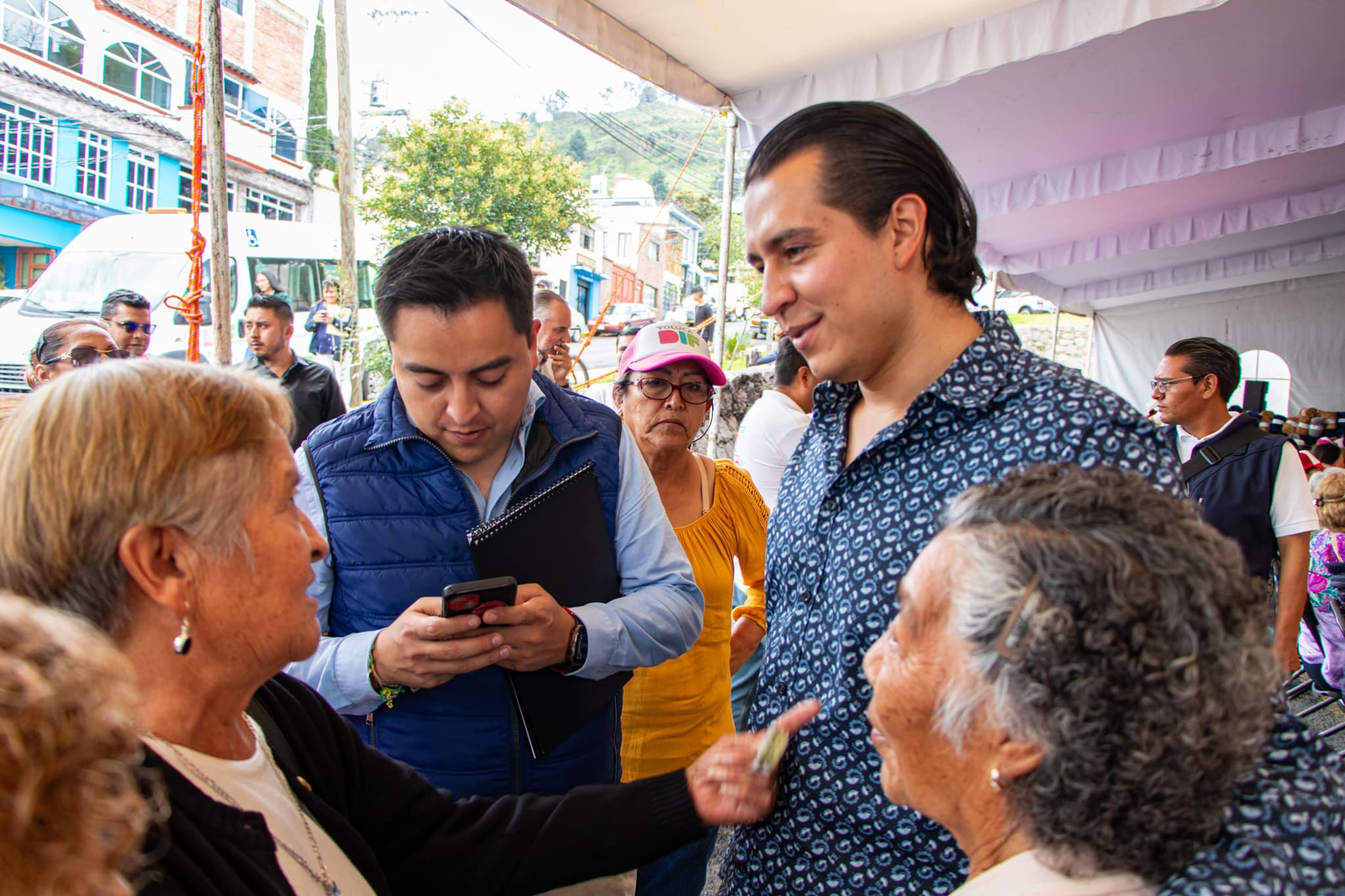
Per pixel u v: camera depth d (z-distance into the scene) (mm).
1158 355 10453
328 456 1524
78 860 480
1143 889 744
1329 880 742
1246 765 717
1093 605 678
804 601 1246
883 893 1104
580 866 1244
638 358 2238
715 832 1910
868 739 1107
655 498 1748
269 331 4914
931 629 797
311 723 1137
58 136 18188
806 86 3844
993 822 789
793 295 1136
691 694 2045
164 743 842
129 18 18984
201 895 786
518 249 1486
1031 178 5641
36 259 18797
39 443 791
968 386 1083
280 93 23672
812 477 1312
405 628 1332
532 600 1379
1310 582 3455
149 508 794
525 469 1576
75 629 540
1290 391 9672
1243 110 4574
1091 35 3125
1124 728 671
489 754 1496
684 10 3256
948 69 3449
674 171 48688
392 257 1431
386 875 1213
